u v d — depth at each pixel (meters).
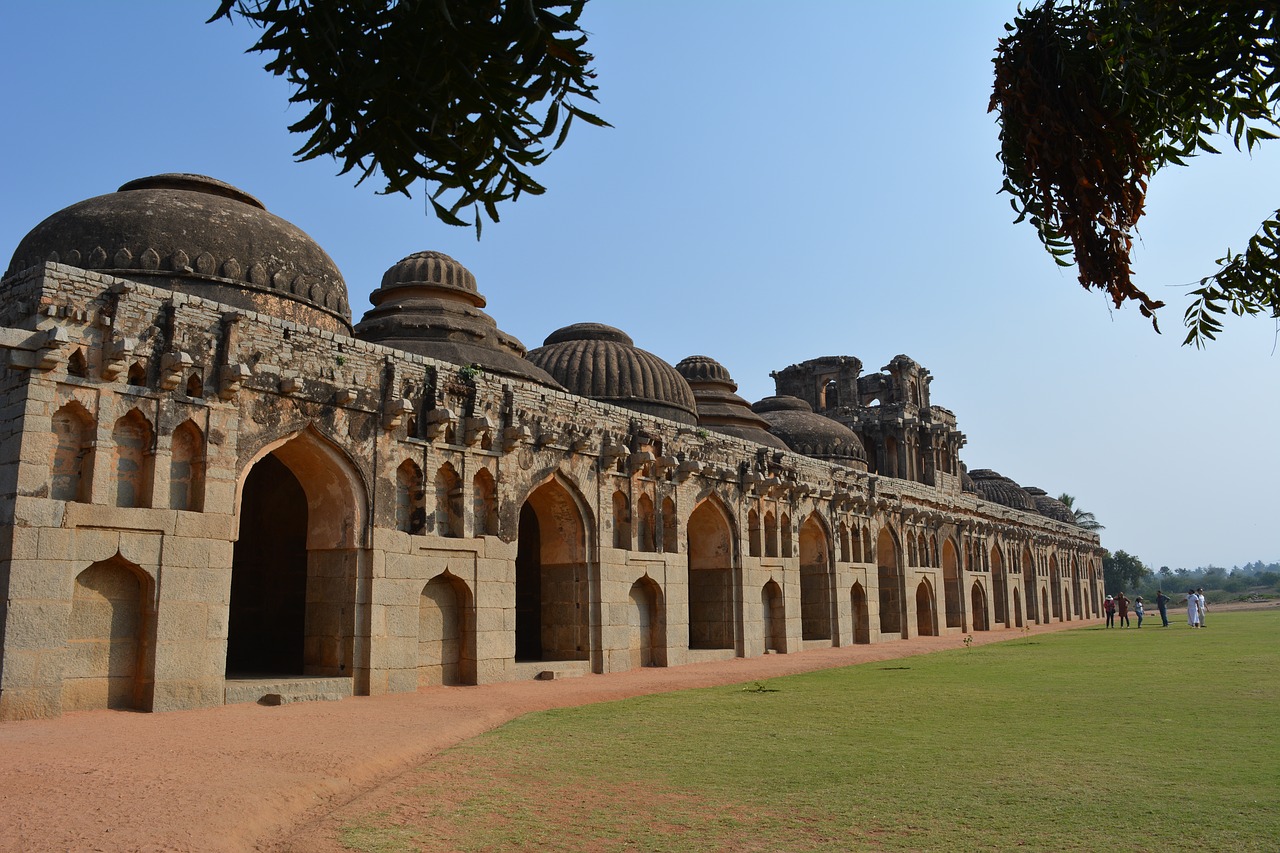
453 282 26.61
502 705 15.82
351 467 17.88
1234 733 11.04
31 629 13.11
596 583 23.06
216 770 9.33
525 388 21.73
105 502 14.14
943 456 51.50
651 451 24.75
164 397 14.98
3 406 13.87
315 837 7.15
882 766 9.48
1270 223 4.60
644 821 7.49
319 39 3.02
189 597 14.89
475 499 20.52
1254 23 3.53
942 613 41.69
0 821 7.18
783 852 6.52
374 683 17.48
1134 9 3.74
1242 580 196.50
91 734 11.76
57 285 13.98
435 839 7.07
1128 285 3.99
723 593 28.36
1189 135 4.21
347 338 18.08
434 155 3.11
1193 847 6.36
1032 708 13.82
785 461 31.28
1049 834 6.77
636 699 16.75
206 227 18.34
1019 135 4.16
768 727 12.55
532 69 2.97
